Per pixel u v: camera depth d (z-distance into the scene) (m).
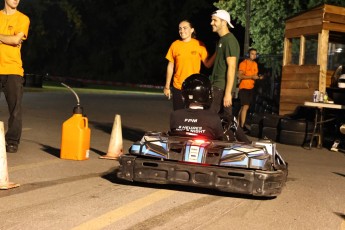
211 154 7.25
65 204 6.48
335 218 6.54
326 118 14.92
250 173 6.98
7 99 10.02
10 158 9.55
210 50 57.69
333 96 14.69
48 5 62.66
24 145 11.19
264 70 22.00
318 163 11.45
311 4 24.12
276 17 26.64
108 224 5.72
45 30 63.78
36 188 7.30
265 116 15.24
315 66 15.02
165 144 7.47
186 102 8.05
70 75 64.94
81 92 36.91
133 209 6.39
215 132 7.88
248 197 7.36
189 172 7.16
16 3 9.80
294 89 15.73
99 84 62.31
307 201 7.41
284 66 16.08
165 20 59.78
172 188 7.63
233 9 29.12
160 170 7.29
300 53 15.63
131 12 61.56
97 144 12.00
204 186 7.12
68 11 62.03
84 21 63.78
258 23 27.36
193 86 7.94
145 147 7.54
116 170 8.85
